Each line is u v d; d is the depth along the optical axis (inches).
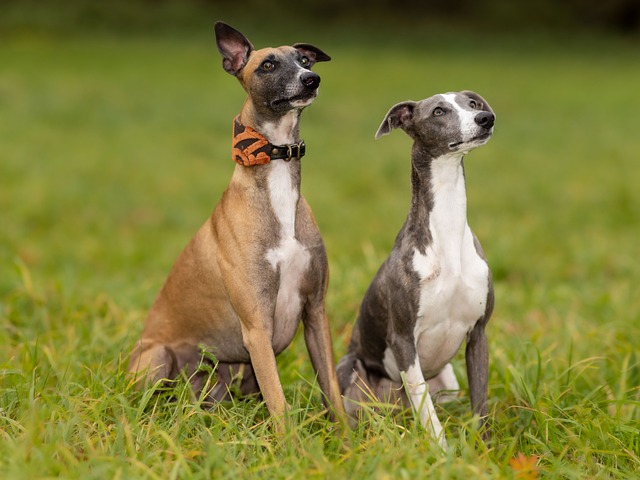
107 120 1099.3
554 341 358.6
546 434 260.1
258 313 280.2
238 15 2349.9
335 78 1540.4
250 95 284.5
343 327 380.5
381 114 1218.0
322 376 292.8
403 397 307.9
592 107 1322.6
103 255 573.3
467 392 313.7
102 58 1641.2
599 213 694.5
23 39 1824.6
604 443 257.3
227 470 221.1
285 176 282.2
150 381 281.3
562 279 522.6
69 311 376.8
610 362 332.8
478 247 280.2
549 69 1779.0
